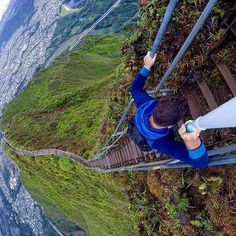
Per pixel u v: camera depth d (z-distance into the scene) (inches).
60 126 1631.4
